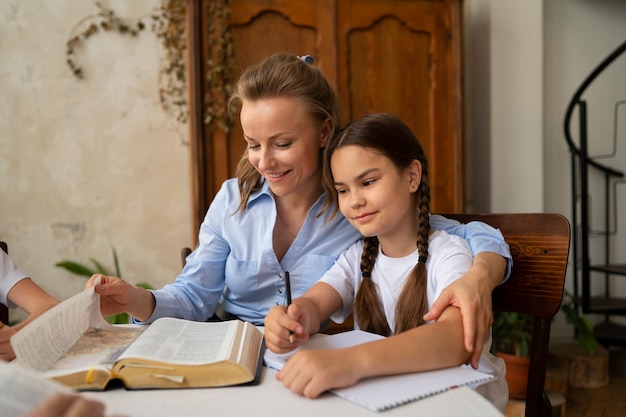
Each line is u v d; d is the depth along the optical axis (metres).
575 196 3.04
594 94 3.39
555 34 3.31
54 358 0.80
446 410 0.64
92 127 2.91
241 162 1.35
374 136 1.03
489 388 1.00
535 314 1.14
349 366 0.71
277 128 1.12
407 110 2.69
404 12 2.66
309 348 0.87
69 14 2.88
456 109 2.72
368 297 1.16
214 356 0.76
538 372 1.12
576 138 3.36
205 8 2.42
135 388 0.73
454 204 2.74
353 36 2.62
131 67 2.92
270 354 0.86
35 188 2.89
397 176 1.05
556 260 1.12
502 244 1.08
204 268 1.33
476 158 3.22
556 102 3.33
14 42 2.86
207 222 1.39
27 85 2.87
